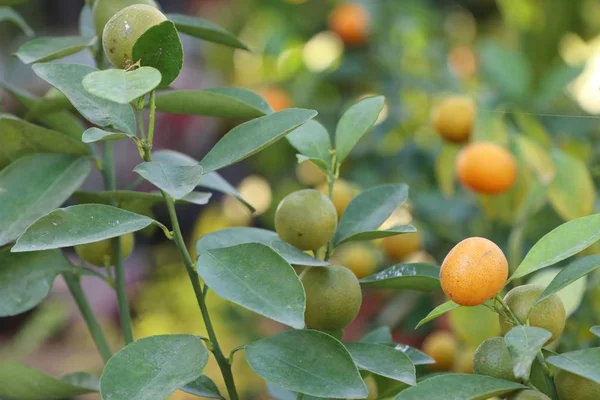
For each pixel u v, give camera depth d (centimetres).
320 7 196
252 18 221
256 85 192
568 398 72
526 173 114
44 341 237
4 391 84
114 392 70
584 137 134
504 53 139
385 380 87
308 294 77
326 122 179
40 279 86
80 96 76
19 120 83
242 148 73
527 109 135
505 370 72
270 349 73
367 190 84
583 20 181
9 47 256
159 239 268
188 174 72
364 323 162
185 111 83
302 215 77
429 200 143
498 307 76
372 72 180
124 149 268
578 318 105
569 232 73
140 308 220
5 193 83
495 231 130
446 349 100
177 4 285
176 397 172
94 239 72
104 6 82
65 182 84
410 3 189
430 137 158
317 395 70
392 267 81
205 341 76
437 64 175
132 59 72
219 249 72
